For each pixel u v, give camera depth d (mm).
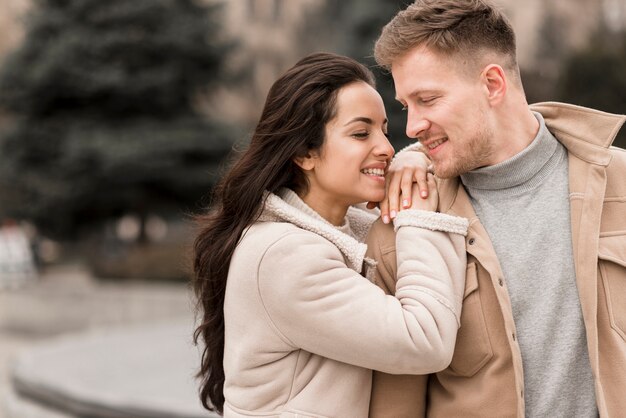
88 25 19188
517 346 1994
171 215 20312
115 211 20266
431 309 1977
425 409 2209
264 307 2068
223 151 19672
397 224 2127
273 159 2154
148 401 4809
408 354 1956
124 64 19234
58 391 5547
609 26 16703
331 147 2152
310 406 2062
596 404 2014
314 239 2084
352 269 2135
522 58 27312
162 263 14383
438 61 2047
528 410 2033
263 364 2113
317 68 2160
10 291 14250
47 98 19234
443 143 2100
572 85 15008
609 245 2051
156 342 8117
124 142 18938
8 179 19703
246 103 30875
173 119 19984
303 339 2049
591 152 2104
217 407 2486
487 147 2098
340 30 20578
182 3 20016
